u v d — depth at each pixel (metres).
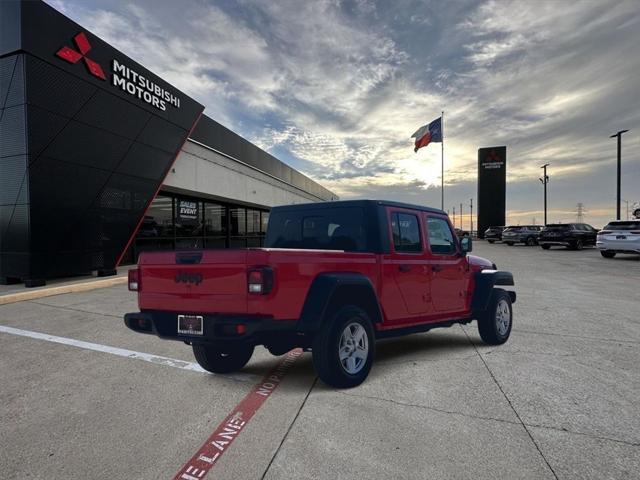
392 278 4.70
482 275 5.94
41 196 11.45
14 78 10.91
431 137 30.20
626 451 2.95
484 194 63.12
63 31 11.59
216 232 23.86
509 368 4.82
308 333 4.09
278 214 5.44
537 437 3.15
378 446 3.03
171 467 2.79
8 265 11.63
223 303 3.73
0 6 10.82
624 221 20.91
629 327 6.96
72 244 12.45
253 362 5.31
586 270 16.09
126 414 3.65
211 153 21.86
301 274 3.83
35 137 11.13
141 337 6.46
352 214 4.80
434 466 2.76
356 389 4.18
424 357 5.34
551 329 6.84
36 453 2.99
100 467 2.80
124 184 14.28
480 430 3.26
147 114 14.73
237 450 3.00
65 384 4.43
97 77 12.63
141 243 17.42
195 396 4.06
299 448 3.01
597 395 3.98
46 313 8.30
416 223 5.16
